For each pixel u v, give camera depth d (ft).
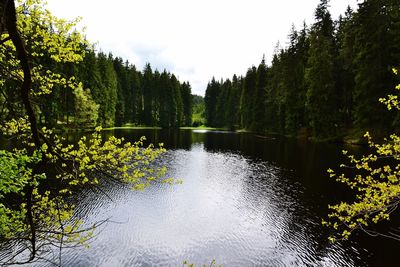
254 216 48.39
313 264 34.88
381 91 98.58
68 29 15.33
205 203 54.08
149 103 271.28
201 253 37.11
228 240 40.47
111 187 58.90
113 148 18.24
